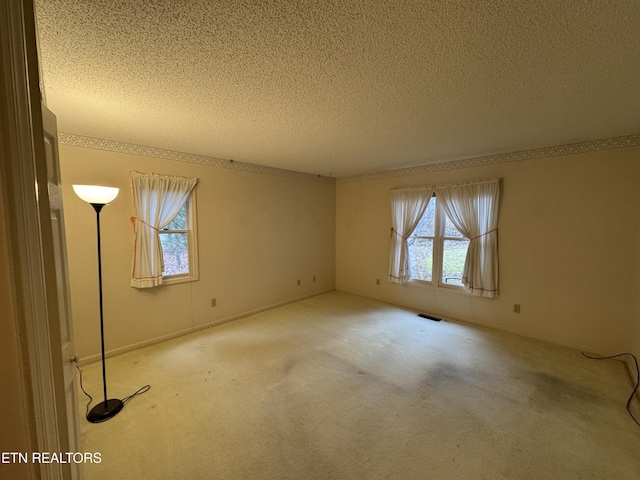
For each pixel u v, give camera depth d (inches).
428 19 42.7
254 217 161.6
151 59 53.7
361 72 59.1
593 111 80.1
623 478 57.9
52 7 39.0
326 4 39.6
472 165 143.6
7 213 22.7
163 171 124.7
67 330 40.6
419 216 164.1
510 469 60.4
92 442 67.8
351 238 205.6
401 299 179.5
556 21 42.9
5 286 23.0
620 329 107.3
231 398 85.3
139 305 120.3
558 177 118.8
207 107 77.1
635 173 102.7
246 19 42.7
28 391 24.3
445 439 68.8
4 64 22.0
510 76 60.6
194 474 59.5
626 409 79.2
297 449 66.0
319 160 149.1
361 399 84.7
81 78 60.6
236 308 155.6
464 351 116.0
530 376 96.8
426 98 71.8
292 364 105.9
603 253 110.1
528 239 127.7
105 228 110.1
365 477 58.7
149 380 95.1
